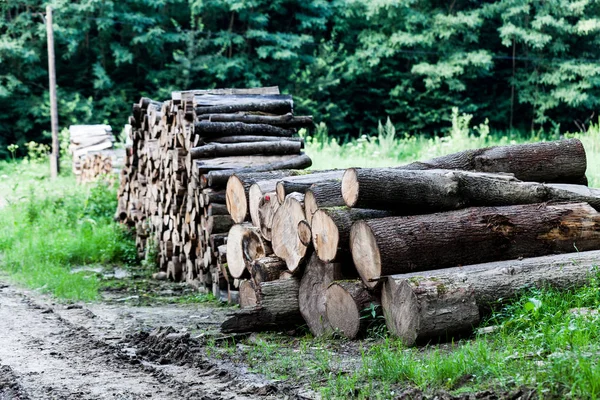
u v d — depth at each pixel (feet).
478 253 33.88
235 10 170.09
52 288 51.29
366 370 27.96
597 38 155.94
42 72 164.35
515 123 171.42
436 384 25.64
